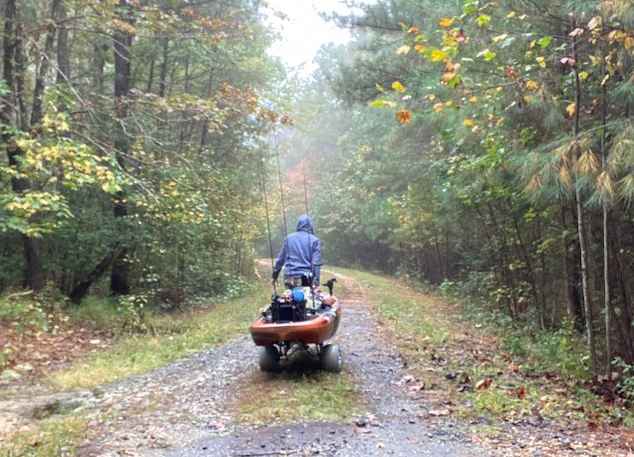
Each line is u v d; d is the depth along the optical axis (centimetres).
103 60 1752
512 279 1752
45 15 1482
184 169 1519
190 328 1397
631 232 1151
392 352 998
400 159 2434
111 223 1603
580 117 905
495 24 933
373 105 666
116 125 1539
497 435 561
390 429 580
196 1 1895
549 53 900
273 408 651
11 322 1179
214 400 716
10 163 1313
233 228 2272
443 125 1228
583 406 702
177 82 2122
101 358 1004
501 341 1215
